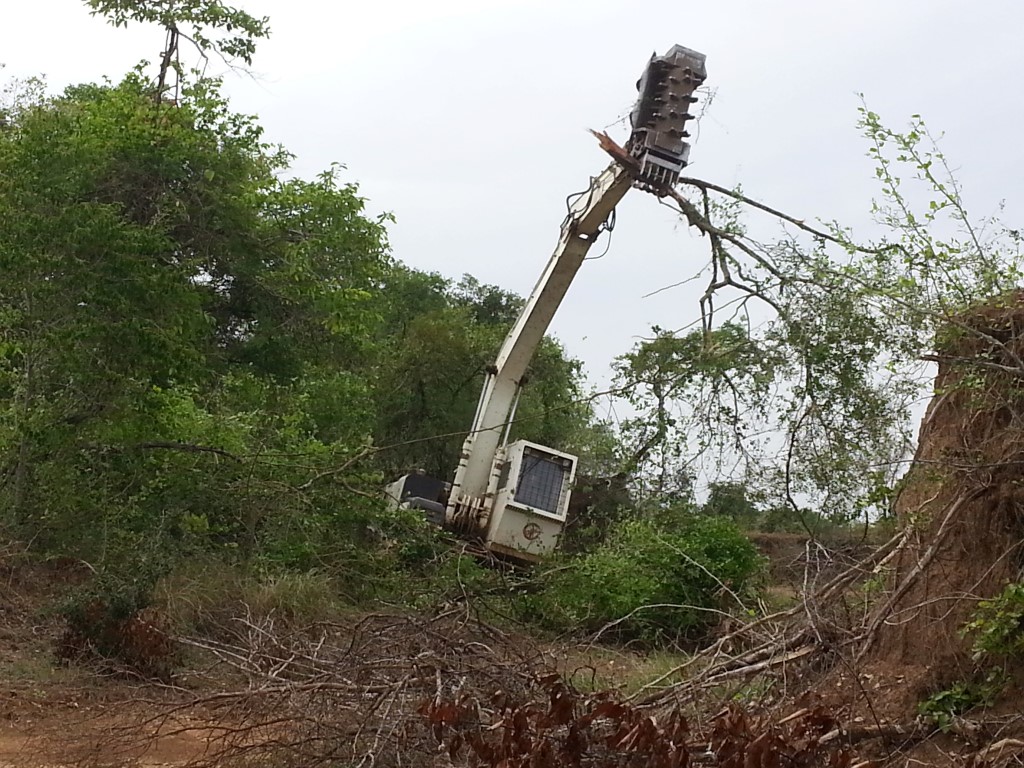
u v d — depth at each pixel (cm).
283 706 680
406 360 2781
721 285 1055
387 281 3288
